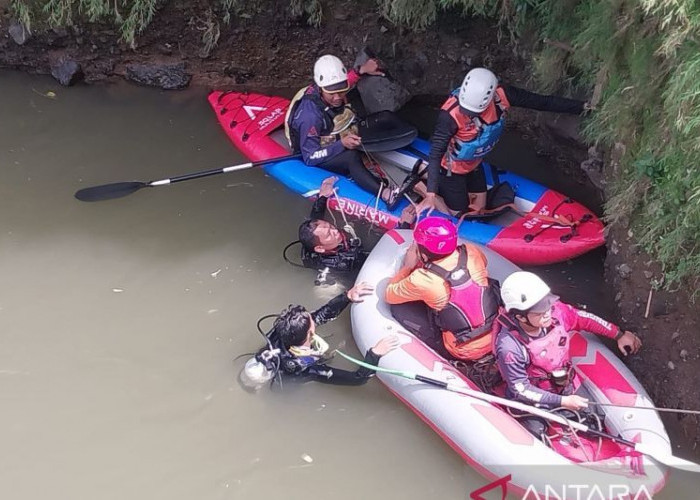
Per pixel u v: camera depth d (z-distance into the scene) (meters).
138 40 5.84
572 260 4.42
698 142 3.19
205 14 5.72
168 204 4.88
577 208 4.51
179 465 3.50
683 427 3.47
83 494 3.38
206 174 4.82
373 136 4.93
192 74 5.91
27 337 4.04
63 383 3.83
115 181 5.02
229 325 4.13
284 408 3.74
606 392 3.47
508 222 4.54
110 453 3.54
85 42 5.83
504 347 3.34
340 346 4.04
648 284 3.88
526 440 3.30
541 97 4.35
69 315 4.16
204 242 4.62
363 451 3.56
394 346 3.75
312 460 3.53
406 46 5.64
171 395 3.79
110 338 4.05
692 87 3.09
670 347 3.66
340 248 4.40
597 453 3.31
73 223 4.73
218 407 3.74
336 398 3.78
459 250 3.70
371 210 4.70
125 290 4.31
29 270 4.41
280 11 5.71
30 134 5.39
